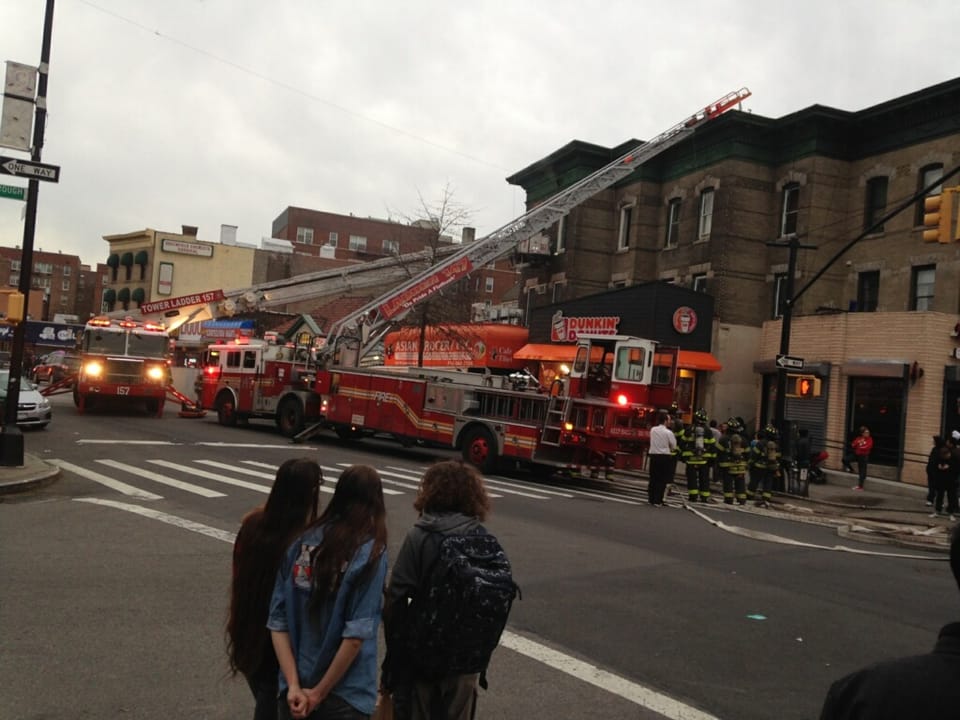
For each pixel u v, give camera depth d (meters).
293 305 52.69
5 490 12.42
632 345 17.94
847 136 27.72
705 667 6.25
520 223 26.98
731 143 28.81
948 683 1.85
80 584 7.61
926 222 12.90
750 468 18.09
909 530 14.49
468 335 31.75
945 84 24.22
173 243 58.97
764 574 9.68
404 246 52.88
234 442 21.52
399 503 13.27
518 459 18.58
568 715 5.23
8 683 5.23
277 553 3.37
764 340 27.19
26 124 13.40
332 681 3.08
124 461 16.59
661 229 32.47
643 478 21.25
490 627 3.38
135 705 5.01
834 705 2.02
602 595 8.20
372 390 21.91
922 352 22.34
